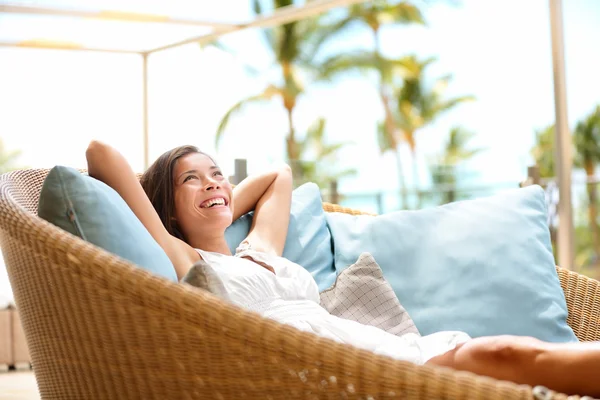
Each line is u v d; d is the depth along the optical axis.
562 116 3.53
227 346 1.15
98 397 1.32
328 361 1.08
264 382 1.13
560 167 3.55
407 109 22.41
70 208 1.48
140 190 1.78
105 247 1.47
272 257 1.99
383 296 1.96
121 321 1.23
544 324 1.93
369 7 22.16
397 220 2.14
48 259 1.30
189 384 1.20
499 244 2.02
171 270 1.62
